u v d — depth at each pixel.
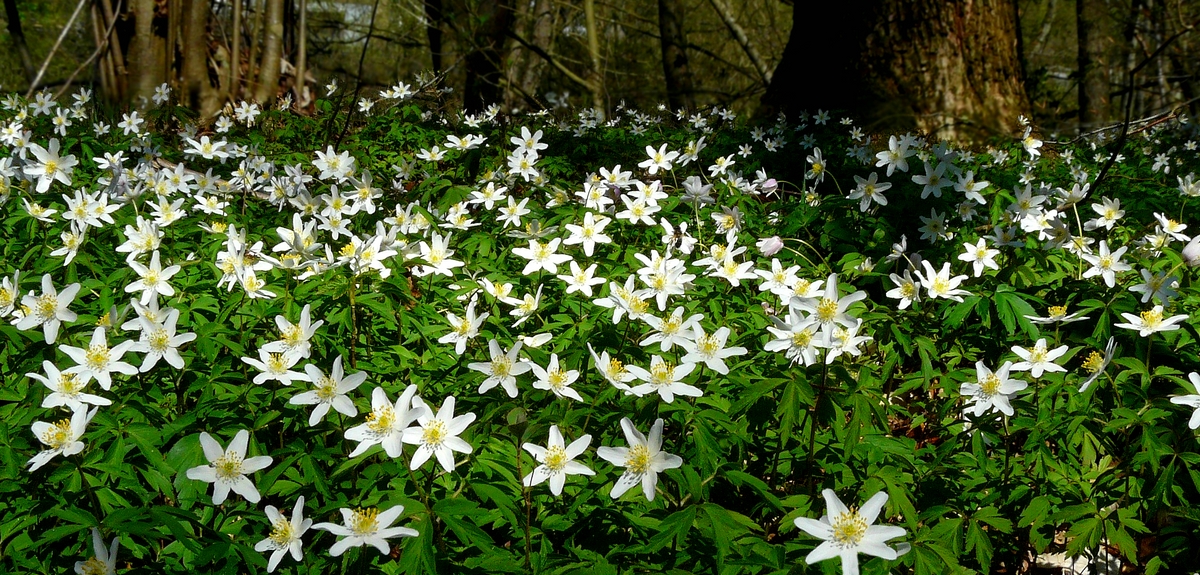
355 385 0.43
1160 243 0.73
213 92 2.02
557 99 2.90
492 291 0.64
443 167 1.27
